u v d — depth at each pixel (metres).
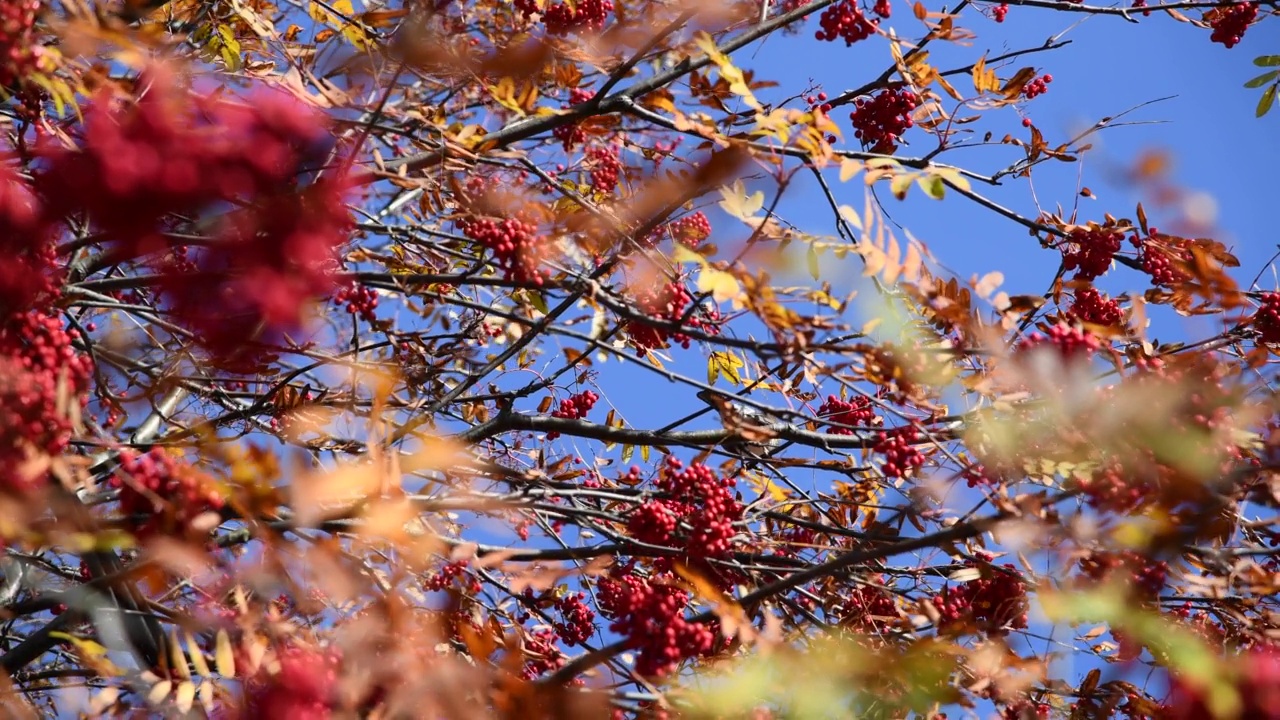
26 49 3.48
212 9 5.45
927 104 5.33
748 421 4.98
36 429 3.14
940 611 4.36
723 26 5.27
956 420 4.25
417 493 4.10
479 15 5.53
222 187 2.99
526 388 5.24
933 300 3.87
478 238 4.31
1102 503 3.69
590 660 3.46
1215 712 2.88
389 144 5.05
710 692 3.30
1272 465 3.60
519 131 4.96
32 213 3.03
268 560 3.31
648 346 5.30
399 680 3.25
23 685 4.88
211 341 3.70
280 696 3.20
